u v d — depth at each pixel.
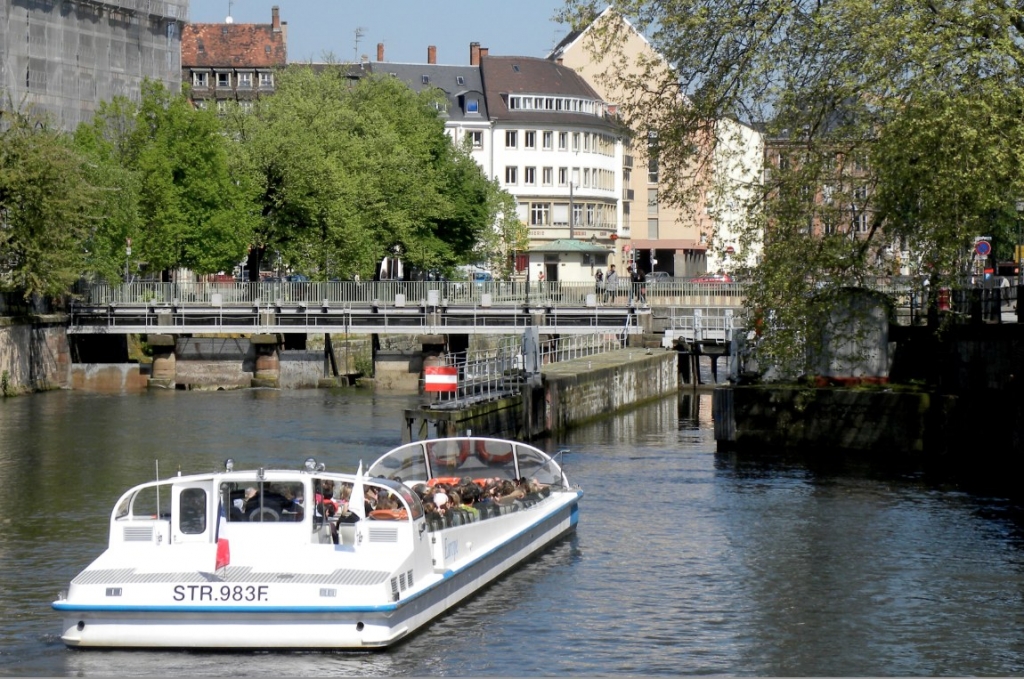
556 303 115.69
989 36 50.00
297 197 122.31
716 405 69.62
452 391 75.06
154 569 33.09
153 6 162.50
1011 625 36.56
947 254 52.03
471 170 143.62
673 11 55.72
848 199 55.81
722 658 33.84
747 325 59.50
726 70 55.66
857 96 52.69
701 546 45.84
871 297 59.62
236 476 34.44
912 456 64.69
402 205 131.88
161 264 117.19
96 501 54.78
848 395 66.12
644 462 65.75
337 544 34.50
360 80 143.00
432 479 45.66
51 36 146.38
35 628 35.91
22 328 106.69
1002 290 64.56
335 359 125.75
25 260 101.56
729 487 57.50
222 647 32.38
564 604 38.28
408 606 34.06
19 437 76.69
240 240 118.56
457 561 38.00
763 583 40.81
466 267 174.38
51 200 99.62
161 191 115.62
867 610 38.00
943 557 44.06
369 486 36.38
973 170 49.06
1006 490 55.97
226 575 32.62
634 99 57.97
